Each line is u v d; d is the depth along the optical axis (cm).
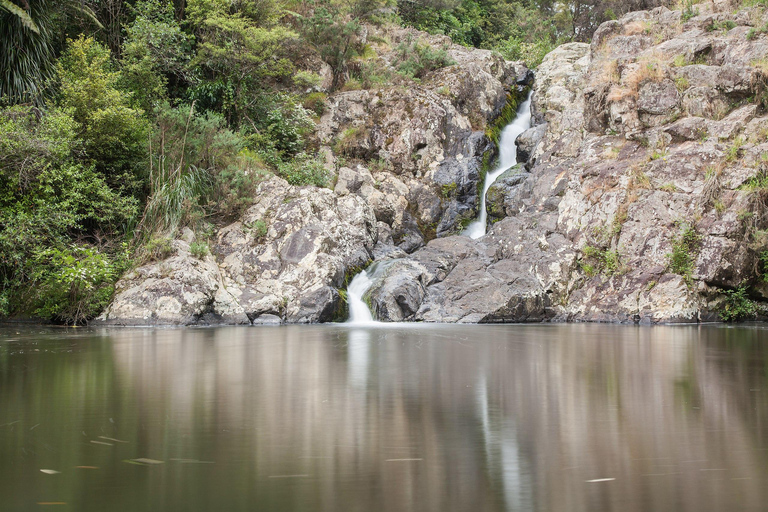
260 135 1684
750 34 1541
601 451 245
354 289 1456
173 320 1155
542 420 304
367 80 2022
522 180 1797
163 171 1370
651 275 1331
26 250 1198
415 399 364
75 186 1241
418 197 1825
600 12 3070
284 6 2019
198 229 1369
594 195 1492
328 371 504
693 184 1384
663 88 1525
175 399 365
